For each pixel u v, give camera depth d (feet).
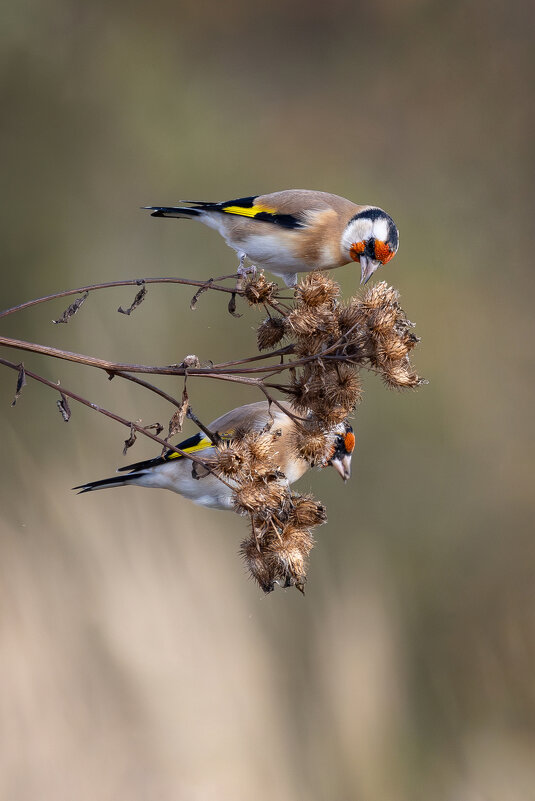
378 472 47.98
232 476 17.37
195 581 29.55
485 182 64.69
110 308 46.37
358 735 31.42
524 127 66.69
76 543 29.14
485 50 69.36
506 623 42.70
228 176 59.16
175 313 48.32
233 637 29.25
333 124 66.49
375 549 40.78
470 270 59.06
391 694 33.65
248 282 18.51
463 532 46.88
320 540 38.27
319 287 18.26
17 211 49.60
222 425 22.12
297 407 18.58
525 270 59.77
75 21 54.39
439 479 48.73
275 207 27.73
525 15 69.26
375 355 18.03
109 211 52.42
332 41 69.46
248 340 47.88
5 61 51.57
